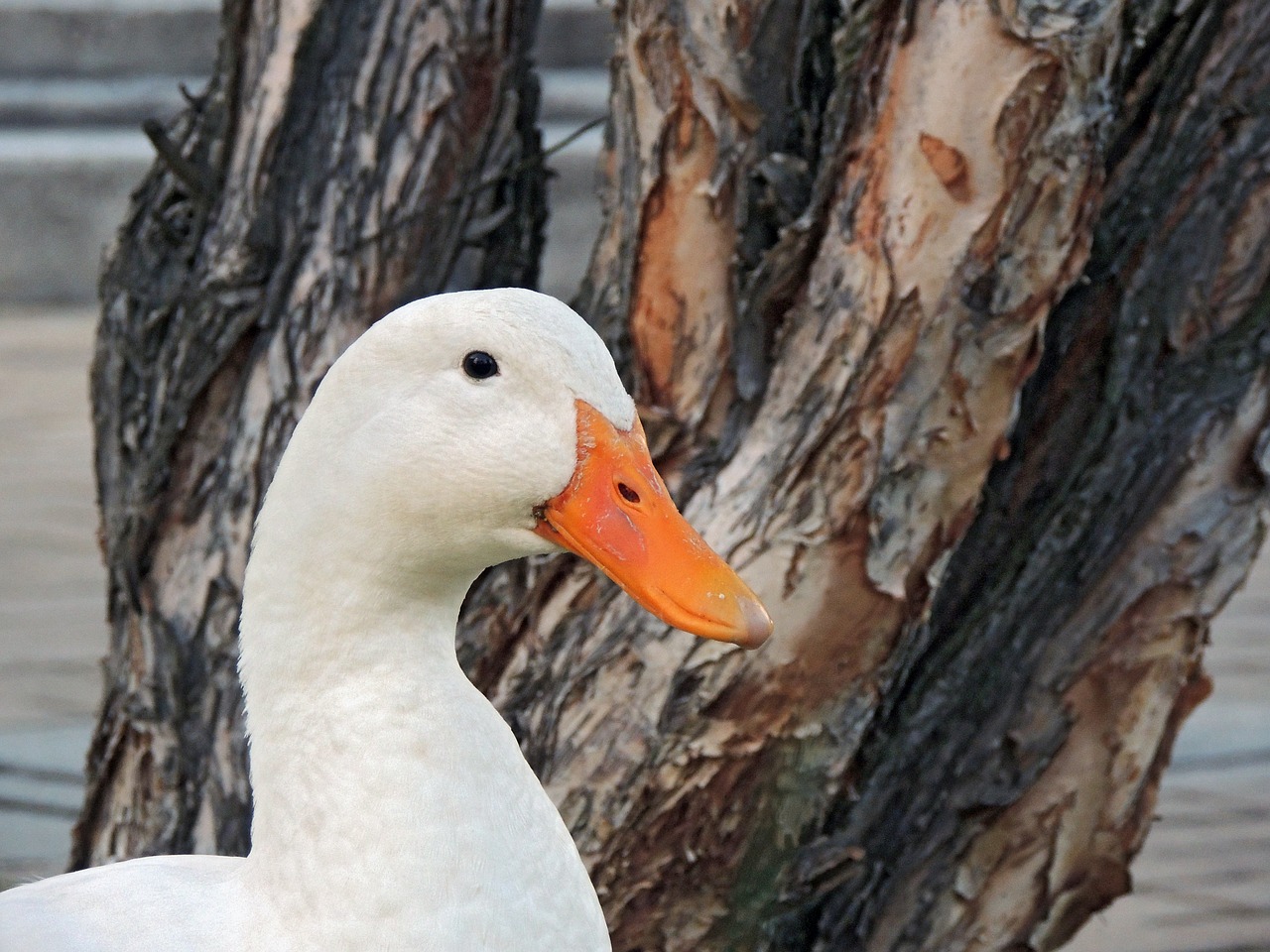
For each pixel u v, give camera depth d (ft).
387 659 9.46
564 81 57.82
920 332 11.53
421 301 9.37
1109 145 12.37
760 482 11.93
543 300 9.41
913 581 11.97
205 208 14.38
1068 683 12.91
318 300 14.10
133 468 14.53
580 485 9.30
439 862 9.18
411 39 14.08
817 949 13.32
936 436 11.65
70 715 24.40
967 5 11.09
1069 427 12.82
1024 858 13.24
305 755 9.39
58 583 30.45
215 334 14.10
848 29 11.63
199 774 14.28
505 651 13.09
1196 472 12.60
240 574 14.14
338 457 9.30
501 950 9.21
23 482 36.45
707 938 12.62
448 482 9.22
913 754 13.12
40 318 53.31
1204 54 12.23
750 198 12.25
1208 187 12.30
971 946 13.38
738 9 12.05
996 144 11.19
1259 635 29.48
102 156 55.52
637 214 12.40
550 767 12.34
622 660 12.14
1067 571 12.88
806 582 11.83
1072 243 11.45
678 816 12.21
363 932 9.14
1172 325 12.50
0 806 21.34
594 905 9.72
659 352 12.54
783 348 12.03
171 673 14.23
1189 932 18.79
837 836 12.94
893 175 11.49
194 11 60.13
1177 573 12.71
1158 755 13.30
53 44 59.06
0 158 54.65
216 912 9.45
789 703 12.07
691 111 12.17
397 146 14.14
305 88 14.08
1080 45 10.95
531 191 15.07
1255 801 22.52
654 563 9.24
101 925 9.27
